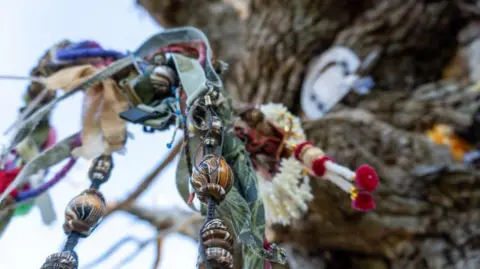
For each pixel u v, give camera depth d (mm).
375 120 3459
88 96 1574
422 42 4281
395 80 4137
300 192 1633
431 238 3029
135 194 2445
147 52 1584
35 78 1600
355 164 3152
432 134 3619
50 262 1113
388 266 3221
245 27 5039
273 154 1660
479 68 4121
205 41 1488
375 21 4305
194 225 3998
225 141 1403
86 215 1237
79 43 1703
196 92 1300
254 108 1711
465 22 4410
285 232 3234
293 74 4340
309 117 4004
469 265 2861
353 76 3949
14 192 1569
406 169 3184
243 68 4598
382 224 2975
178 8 5520
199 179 1155
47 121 1729
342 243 3195
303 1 4551
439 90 3941
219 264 1026
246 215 1246
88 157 1499
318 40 4438
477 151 3379
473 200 3062
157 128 1466
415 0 4301
